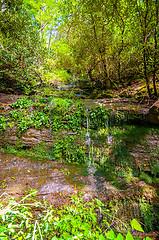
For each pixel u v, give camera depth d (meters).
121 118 4.79
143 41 4.92
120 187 3.09
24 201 2.25
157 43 4.68
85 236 1.38
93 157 4.16
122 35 5.37
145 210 2.71
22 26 5.90
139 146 4.23
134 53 5.88
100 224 2.35
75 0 5.12
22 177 2.91
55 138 4.29
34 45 5.59
